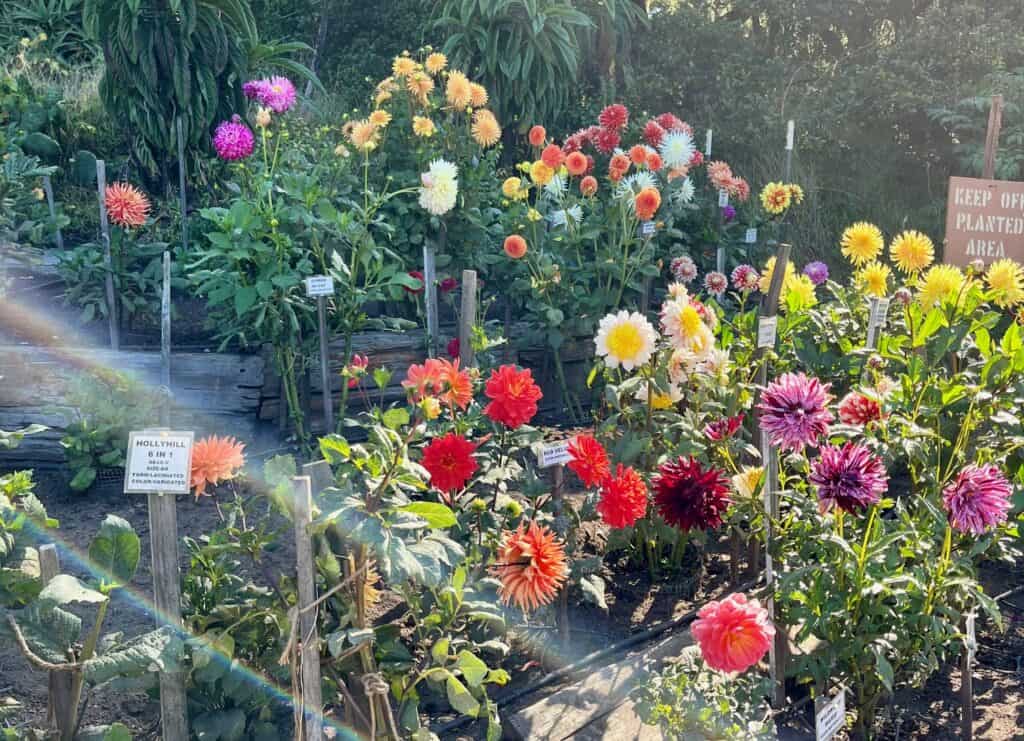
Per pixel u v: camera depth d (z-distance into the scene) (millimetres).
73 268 5031
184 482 2207
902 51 9906
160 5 5902
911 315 4387
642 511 2883
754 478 2926
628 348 3273
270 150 5926
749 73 10008
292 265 4863
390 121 5691
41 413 4480
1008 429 3703
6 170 5492
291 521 2543
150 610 2625
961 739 2881
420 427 2373
